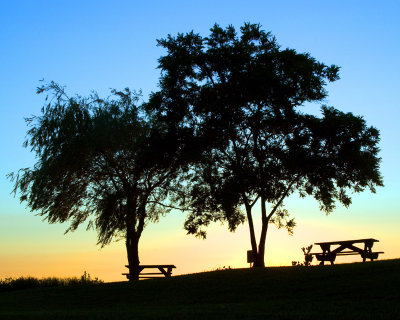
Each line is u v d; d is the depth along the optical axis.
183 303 18.55
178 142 29.91
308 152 27.16
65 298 22.64
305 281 19.62
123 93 32.97
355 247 26.56
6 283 30.78
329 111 28.06
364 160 27.41
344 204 30.78
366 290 16.86
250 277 21.95
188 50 30.28
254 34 29.91
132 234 32.34
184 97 30.53
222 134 29.30
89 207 32.06
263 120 28.17
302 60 28.56
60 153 30.02
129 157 31.70
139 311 16.77
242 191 28.11
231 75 28.70
